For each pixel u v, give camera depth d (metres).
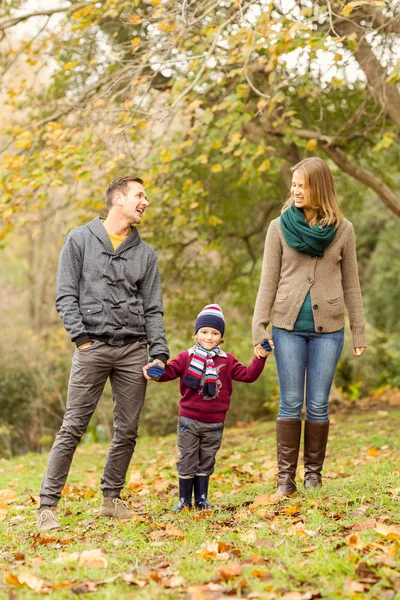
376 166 16.73
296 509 5.17
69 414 5.37
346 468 7.63
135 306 5.48
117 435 5.51
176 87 9.30
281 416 5.96
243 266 17.41
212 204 14.63
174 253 15.32
